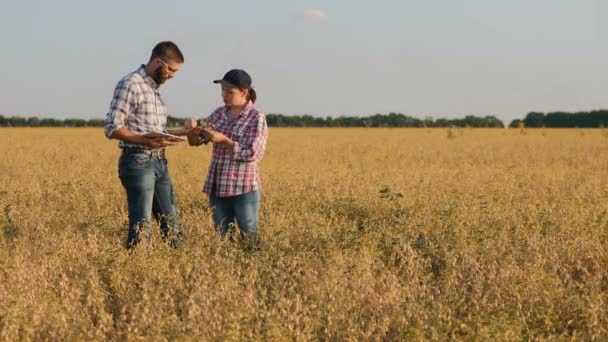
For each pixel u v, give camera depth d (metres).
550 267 6.79
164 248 6.56
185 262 5.86
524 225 8.82
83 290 5.53
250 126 7.27
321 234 7.53
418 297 5.77
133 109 6.90
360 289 5.61
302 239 7.49
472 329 4.63
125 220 8.55
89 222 8.37
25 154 24.14
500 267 6.47
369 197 10.91
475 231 7.75
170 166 18.52
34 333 4.68
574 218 8.81
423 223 8.38
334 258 6.31
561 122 103.00
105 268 5.84
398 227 8.08
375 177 14.59
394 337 4.96
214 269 5.89
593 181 14.01
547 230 8.30
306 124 98.81
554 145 34.84
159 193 7.30
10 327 4.47
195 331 4.60
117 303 5.58
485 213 9.20
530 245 7.27
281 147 31.91
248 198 7.33
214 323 4.73
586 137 47.28
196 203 10.60
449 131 47.28
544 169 18.75
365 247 6.81
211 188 7.41
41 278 5.66
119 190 12.06
